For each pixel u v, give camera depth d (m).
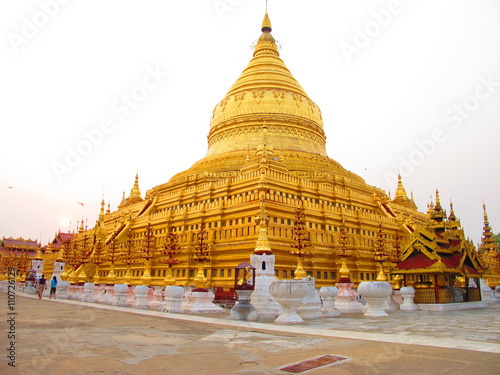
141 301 38.41
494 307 45.88
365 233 67.12
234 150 81.56
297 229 49.09
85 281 60.72
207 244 57.97
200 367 12.54
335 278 59.12
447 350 15.62
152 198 80.69
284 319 25.86
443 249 43.97
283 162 69.25
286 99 85.44
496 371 12.08
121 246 75.25
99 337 18.41
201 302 33.25
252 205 54.94
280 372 12.00
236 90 90.31
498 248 126.25
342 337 19.19
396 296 43.81
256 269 33.12
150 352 14.91
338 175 75.44
